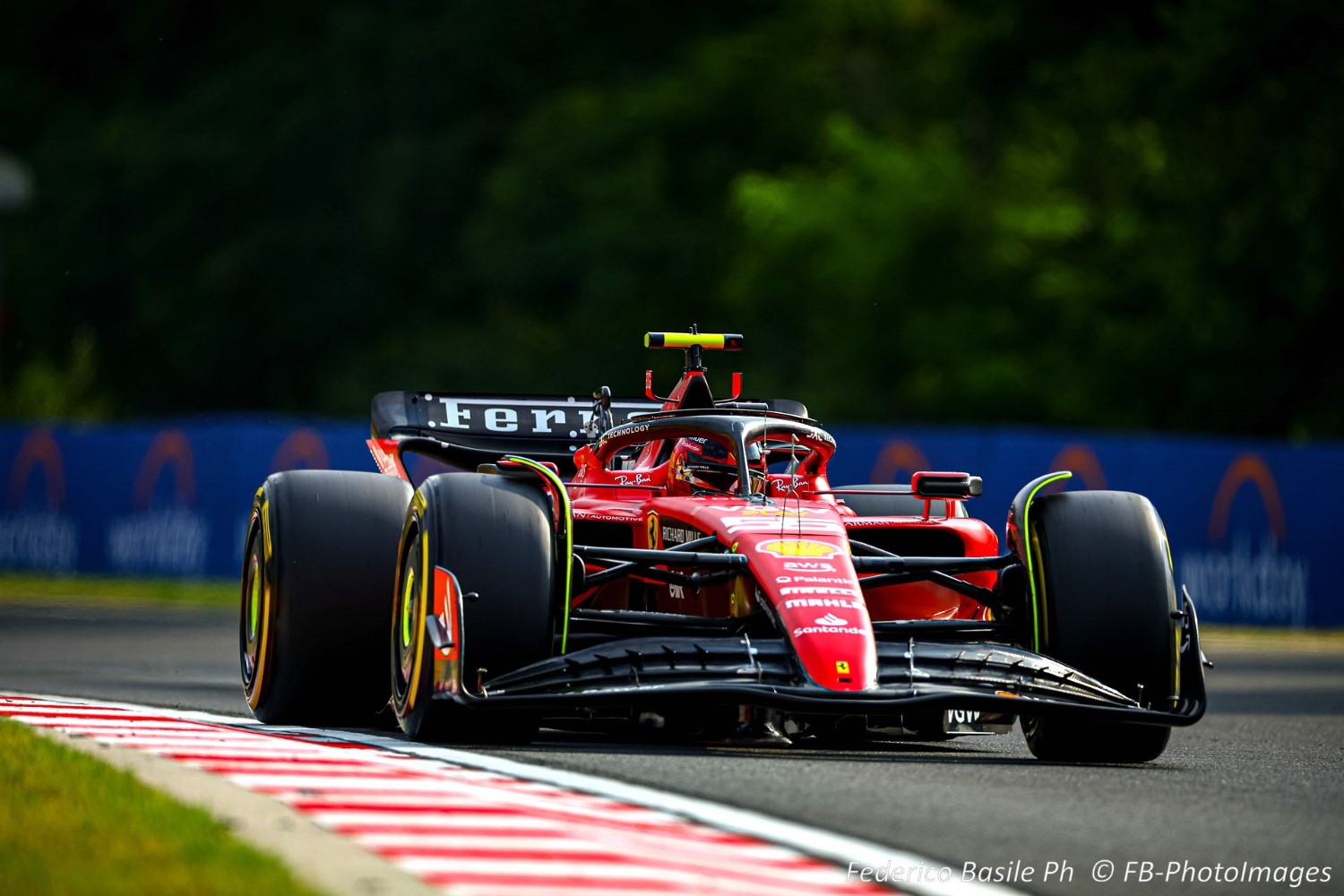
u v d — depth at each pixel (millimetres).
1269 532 72125
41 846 15062
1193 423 117000
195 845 15094
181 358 167375
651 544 25750
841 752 24672
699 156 154625
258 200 166375
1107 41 137750
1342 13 107938
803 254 140000
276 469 79625
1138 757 24312
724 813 17891
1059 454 71000
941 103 154750
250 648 27016
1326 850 17422
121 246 173875
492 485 22891
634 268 145750
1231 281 112812
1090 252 134750
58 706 26938
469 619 21953
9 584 83375
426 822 16797
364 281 160000
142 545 85562
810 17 162250
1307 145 106688
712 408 27281
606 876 14750
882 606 26766
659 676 21328
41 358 153625
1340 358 112188
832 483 74438
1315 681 46656
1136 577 23562
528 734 22766
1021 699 21516
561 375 142625
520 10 163875
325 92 163250
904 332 136500
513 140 157250
